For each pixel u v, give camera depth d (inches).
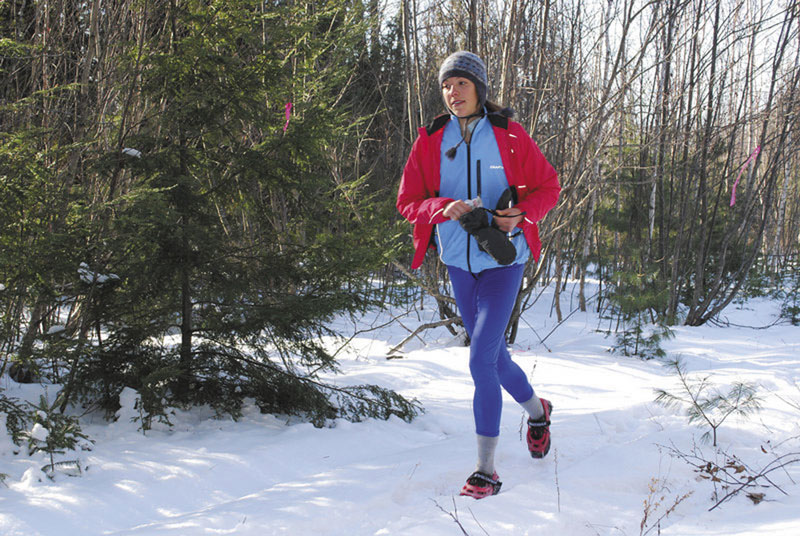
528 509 84.4
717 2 362.6
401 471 104.5
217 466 108.6
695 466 101.7
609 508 85.0
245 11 145.2
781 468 99.4
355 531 80.7
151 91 143.7
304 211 157.6
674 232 442.3
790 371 200.8
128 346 140.1
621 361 246.5
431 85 460.1
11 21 151.6
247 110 148.5
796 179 901.8
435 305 422.0
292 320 146.4
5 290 118.5
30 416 114.7
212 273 143.8
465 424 154.5
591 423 136.6
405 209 104.1
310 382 152.3
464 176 101.2
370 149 554.9
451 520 80.8
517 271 102.3
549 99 303.9
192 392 146.3
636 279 301.6
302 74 166.6
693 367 236.5
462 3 305.1
